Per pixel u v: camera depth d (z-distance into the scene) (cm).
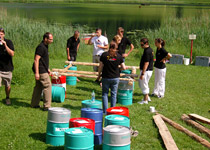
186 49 1650
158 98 901
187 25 1903
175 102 862
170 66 1452
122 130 473
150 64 822
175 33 1775
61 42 1628
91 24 3584
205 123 656
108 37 2619
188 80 1162
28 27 1622
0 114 702
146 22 3962
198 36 1702
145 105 820
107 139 466
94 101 618
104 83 690
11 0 9281
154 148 548
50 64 1351
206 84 1105
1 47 729
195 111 782
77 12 5538
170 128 646
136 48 2023
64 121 536
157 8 7462
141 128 640
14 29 1591
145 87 833
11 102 796
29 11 5078
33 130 616
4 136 583
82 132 469
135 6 8538
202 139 577
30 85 988
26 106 770
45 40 713
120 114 568
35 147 532
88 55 1731
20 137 577
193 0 13775
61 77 859
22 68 1052
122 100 820
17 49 1506
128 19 4400
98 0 11738
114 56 677
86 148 460
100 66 684
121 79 816
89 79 1137
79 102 830
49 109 546
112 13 5594
